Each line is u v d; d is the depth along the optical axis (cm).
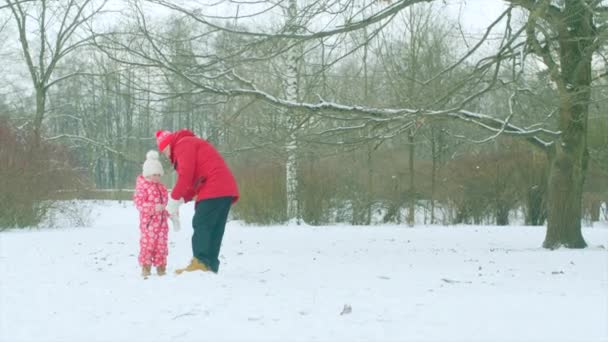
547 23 1223
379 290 720
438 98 1195
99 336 495
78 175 2136
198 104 1229
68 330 516
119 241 1461
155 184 852
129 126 4062
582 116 1413
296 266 994
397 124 1321
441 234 1805
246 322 536
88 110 4641
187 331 505
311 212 2398
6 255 1137
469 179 2603
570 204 1440
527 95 1348
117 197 4434
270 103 1270
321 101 1304
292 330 505
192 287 693
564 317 557
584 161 1462
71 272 889
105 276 838
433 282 811
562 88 1176
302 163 2416
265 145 1349
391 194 2594
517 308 600
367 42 1132
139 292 673
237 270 909
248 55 1195
